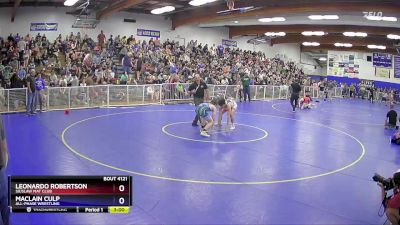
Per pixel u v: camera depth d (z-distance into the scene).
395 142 14.64
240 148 12.29
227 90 26.30
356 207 7.71
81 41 29.38
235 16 27.97
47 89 18.89
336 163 11.08
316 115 22.03
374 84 42.88
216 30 38.97
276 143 13.33
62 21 29.97
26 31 28.89
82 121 16.03
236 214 7.07
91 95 20.45
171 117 17.95
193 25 37.06
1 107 17.55
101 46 29.16
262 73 34.59
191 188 8.35
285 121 18.70
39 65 25.11
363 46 43.62
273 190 8.48
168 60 28.81
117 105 21.44
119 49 29.09
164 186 8.40
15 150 10.88
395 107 32.78
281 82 34.31
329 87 38.81
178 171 9.53
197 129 15.16
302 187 8.78
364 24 28.47
